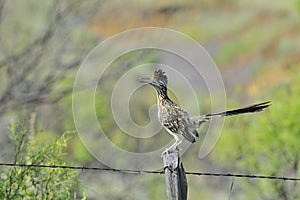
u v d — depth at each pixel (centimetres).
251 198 1551
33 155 1081
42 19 1905
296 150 1545
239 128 1622
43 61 1734
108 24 2356
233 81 3469
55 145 1096
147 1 2695
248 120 1623
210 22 3959
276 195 1534
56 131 1725
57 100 1689
